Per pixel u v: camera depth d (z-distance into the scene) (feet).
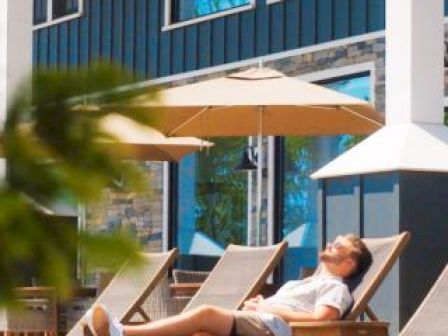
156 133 8.53
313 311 50.78
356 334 47.24
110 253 8.31
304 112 75.87
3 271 8.18
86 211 8.39
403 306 58.18
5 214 8.12
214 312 50.31
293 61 101.14
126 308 61.41
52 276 8.21
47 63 8.67
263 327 50.42
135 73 8.44
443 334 43.65
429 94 61.98
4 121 8.25
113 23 118.01
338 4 97.25
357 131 76.13
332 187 63.87
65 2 124.16
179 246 111.86
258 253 58.44
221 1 108.37
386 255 50.52
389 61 62.75
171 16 112.47
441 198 59.67
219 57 107.65
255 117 76.13
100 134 8.30
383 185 60.34
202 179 110.11
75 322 67.00
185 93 72.18
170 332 49.98
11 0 82.43
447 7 88.38
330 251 51.01
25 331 66.54
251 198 104.78
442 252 59.41
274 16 102.99
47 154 8.26
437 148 60.08
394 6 62.69
